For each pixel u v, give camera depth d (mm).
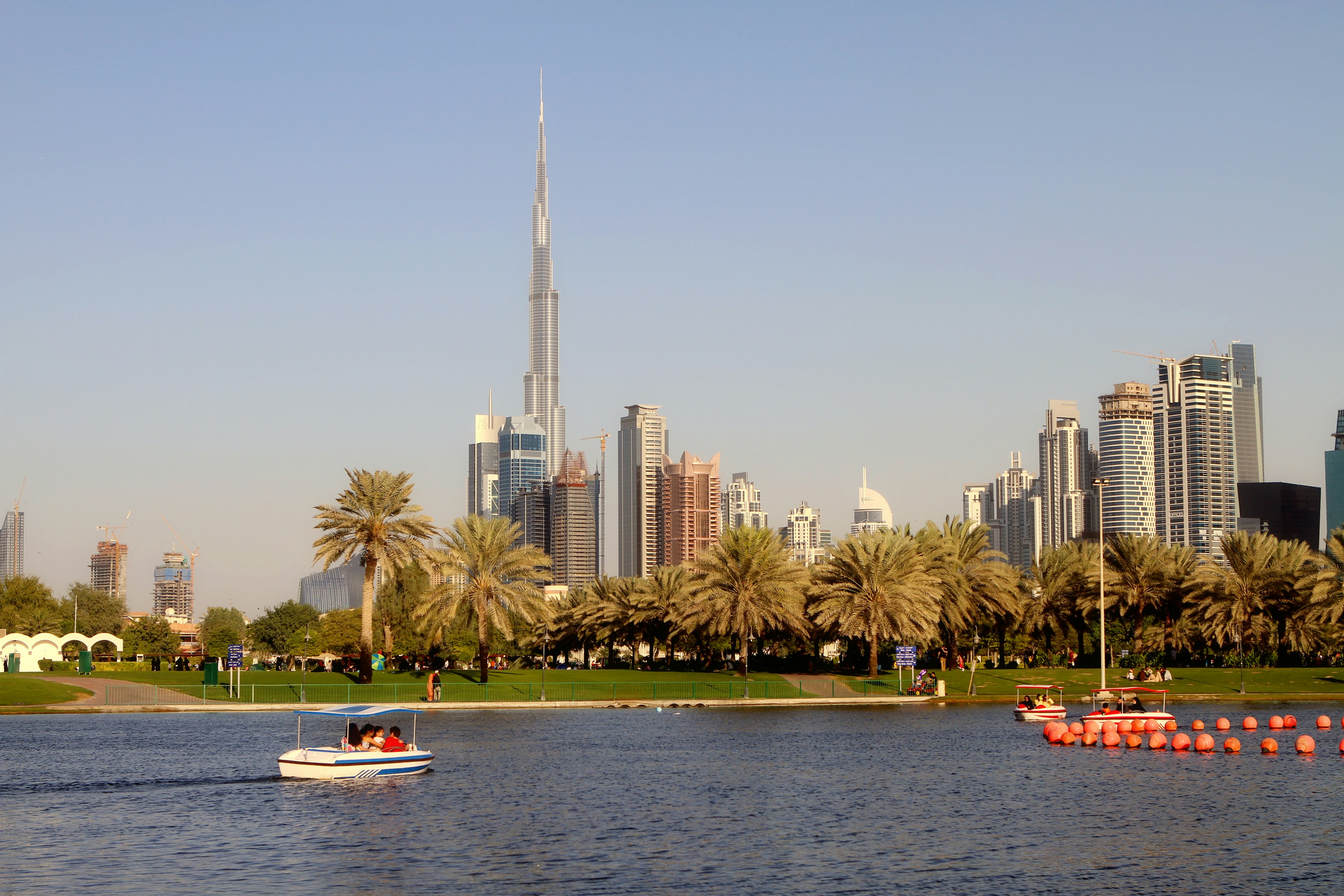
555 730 81125
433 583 112125
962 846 42000
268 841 42438
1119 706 88062
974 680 121250
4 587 181625
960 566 125062
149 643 198875
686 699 107062
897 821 46625
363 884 36375
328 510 102875
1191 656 147375
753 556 113812
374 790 53562
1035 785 56250
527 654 196000
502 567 111250
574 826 45344
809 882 36656
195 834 43625
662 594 137625
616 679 115250
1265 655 144000
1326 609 118562
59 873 37750
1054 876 37562
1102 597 96562
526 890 35625
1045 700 89688
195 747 68625
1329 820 47062
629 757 66188
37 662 138250
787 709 101875
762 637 130125
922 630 114125
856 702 107625
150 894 35219
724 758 65625
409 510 103938
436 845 41875
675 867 38656
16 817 46969
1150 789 55125
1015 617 131125
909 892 35594
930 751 69938
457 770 60594
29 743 70750
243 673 113875
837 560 116750
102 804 49906
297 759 56750
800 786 55688
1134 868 38688
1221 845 42219
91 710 93312
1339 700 112062
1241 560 127812
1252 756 68688
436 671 117750
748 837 43344
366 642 105250
